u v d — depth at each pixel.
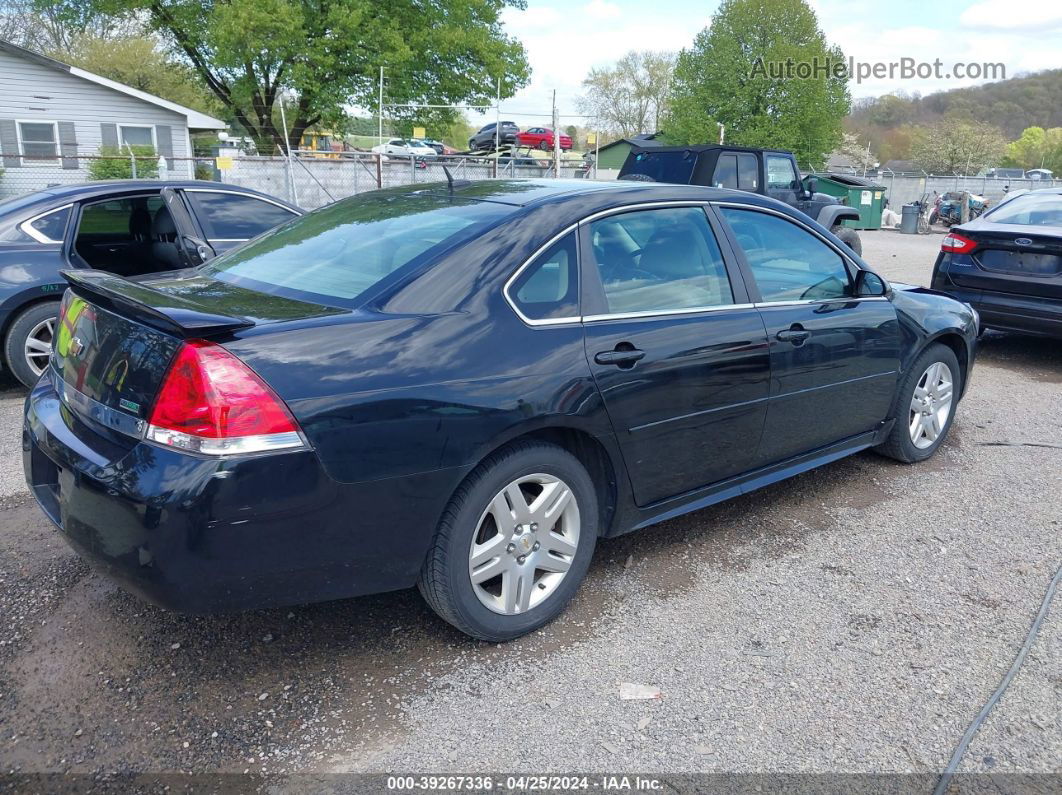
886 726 2.55
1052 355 8.05
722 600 3.28
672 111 41.84
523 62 29.38
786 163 13.40
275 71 26.98
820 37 39.25
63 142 24.78
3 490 4.17
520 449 2.83
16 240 5.77
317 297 2.84
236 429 2.28
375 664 2.81
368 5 25.44
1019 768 2.38
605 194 3.29
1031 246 7.02
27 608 3.08
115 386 2.48
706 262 3.52
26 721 2.48
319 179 21.27
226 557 2.31
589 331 2.99
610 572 3.50
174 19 26.25
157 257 6.50
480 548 2.80
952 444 5.24
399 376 2.53
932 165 61.94
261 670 2.76
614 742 2.46
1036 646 2.99
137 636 2.93
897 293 4.60
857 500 4.31
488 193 3.37
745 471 3.72
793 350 3.70
